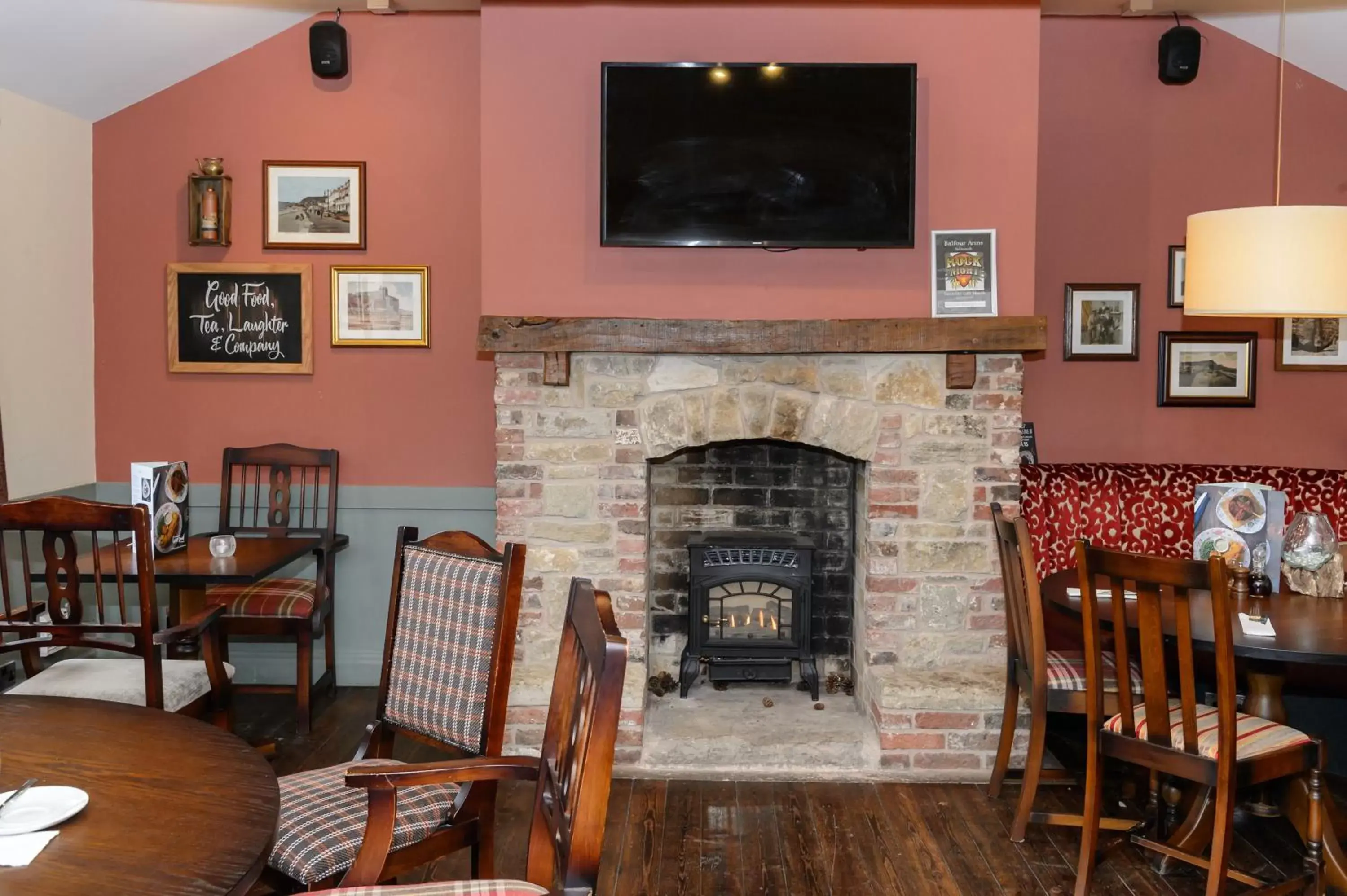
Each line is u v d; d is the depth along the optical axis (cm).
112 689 279
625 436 360
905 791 334
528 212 358
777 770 345
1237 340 436
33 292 387
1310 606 283
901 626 364
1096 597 259
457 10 415
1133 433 441
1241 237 277
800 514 427
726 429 360
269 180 421
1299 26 405
